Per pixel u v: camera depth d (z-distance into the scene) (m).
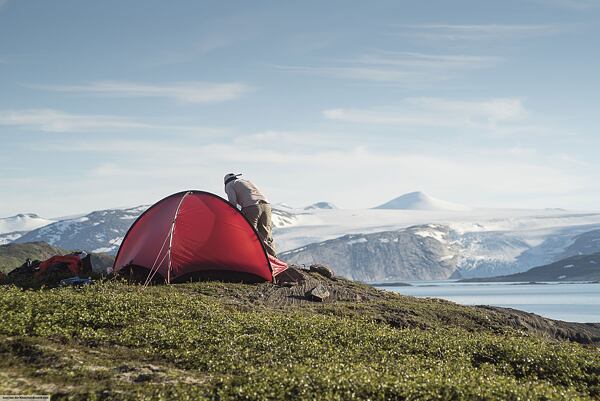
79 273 31.73
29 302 21.19
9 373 15.47
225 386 14.98
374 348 20.30
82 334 18.95
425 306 30.72
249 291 30.05
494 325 29.30
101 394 14.45
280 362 17.72
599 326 35.59
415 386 15.29
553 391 16.03
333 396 14.52
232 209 32.69
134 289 27.55
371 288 36.03
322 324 22.41
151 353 18.19
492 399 14.87
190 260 31.66
